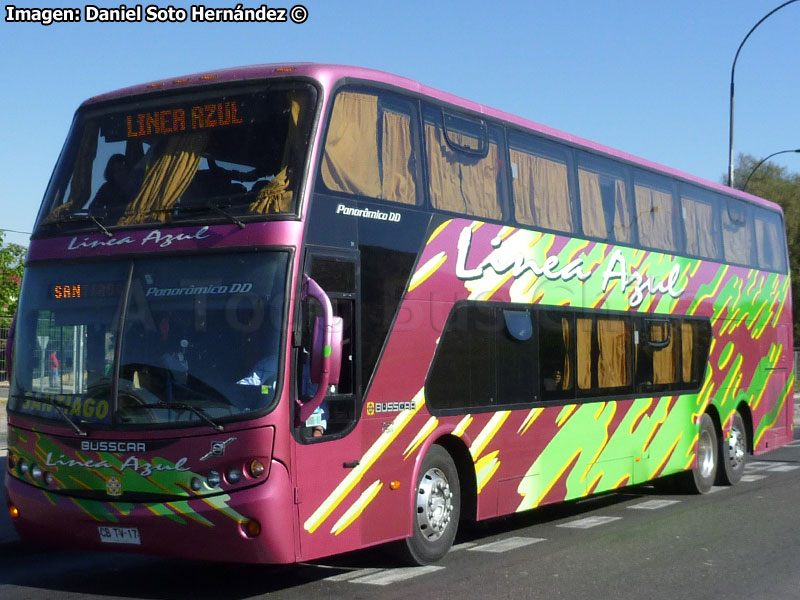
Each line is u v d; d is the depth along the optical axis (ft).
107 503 25.35
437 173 31.68
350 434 27.12
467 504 32.83
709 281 49.65
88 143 29.12
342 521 26.66
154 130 28.30
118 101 29.14
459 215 32.35
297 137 26.66
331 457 26.32
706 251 49.83
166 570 30.94
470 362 32.40
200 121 27.78
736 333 52.31
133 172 28.04
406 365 29.45
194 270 25.79
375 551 32.55
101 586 28.58
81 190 28.58
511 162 35.65
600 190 41.27
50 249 27.81
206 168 27.14
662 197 46.26
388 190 29.35
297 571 30.40
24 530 26.91
